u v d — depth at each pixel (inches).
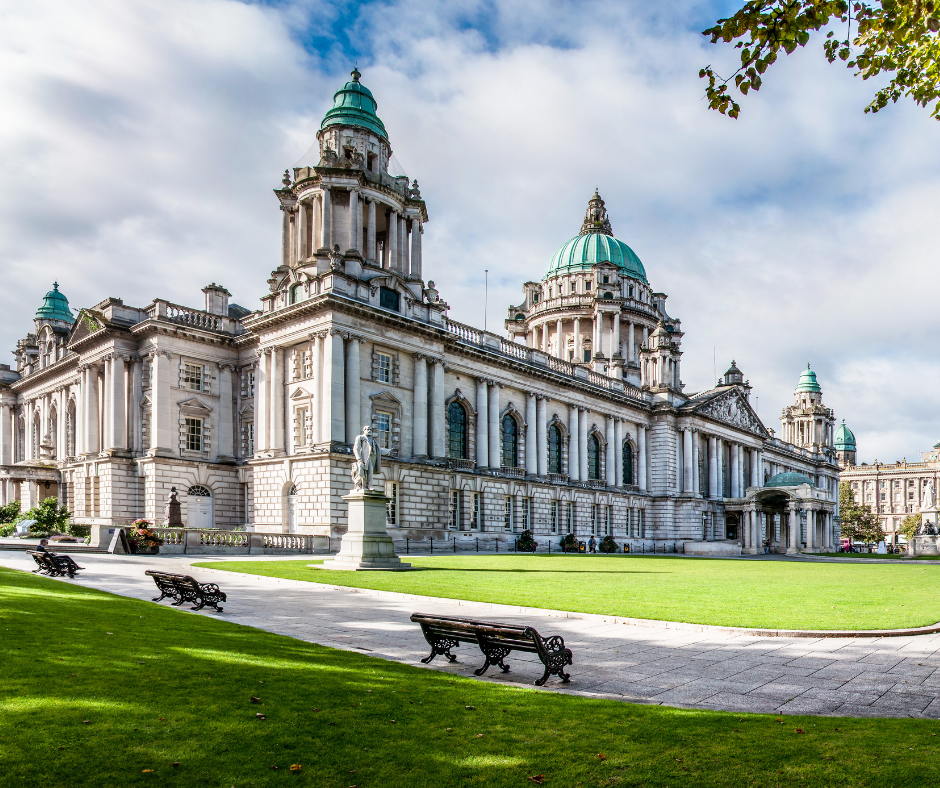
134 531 1742.1
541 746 339.3
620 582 1203.2
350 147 2551.7
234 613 797.2
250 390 2628.0
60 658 459.5
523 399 3080.7
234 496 2596.0
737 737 354.9
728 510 3961.6
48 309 3882.9
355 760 315.6
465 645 636.1
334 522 2111.2
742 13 471.5
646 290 4901.6
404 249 2662.4
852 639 682.8
